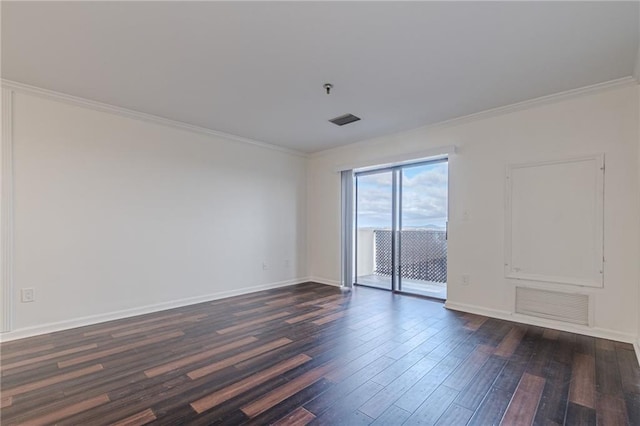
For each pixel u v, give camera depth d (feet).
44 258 10.01
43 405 6.08
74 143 10.62
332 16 6.34
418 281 15.17
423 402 6.22
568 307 10.16
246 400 6.28
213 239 14.33
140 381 7.00
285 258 17.44
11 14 6.23
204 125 13.41
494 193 11.73
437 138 13.33
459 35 6.98
